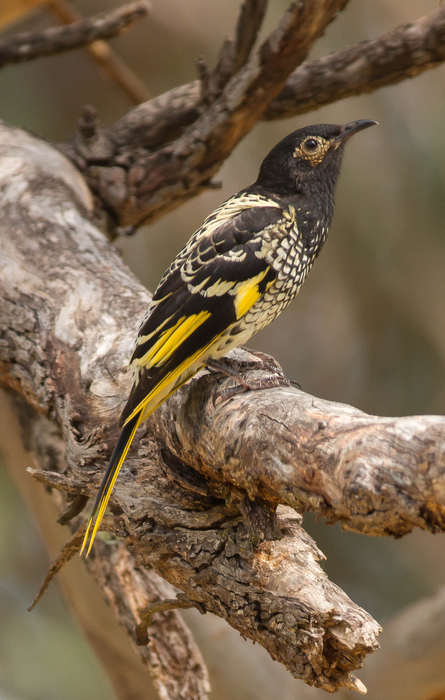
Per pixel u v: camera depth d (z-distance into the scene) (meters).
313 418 4.53
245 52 11.27
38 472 6.45
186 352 6.06
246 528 5.23
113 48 21.17
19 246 8.99
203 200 20.56
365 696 10.90
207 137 11.29
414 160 19.92
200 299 6.19
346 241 20.12
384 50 11.02
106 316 7.81
